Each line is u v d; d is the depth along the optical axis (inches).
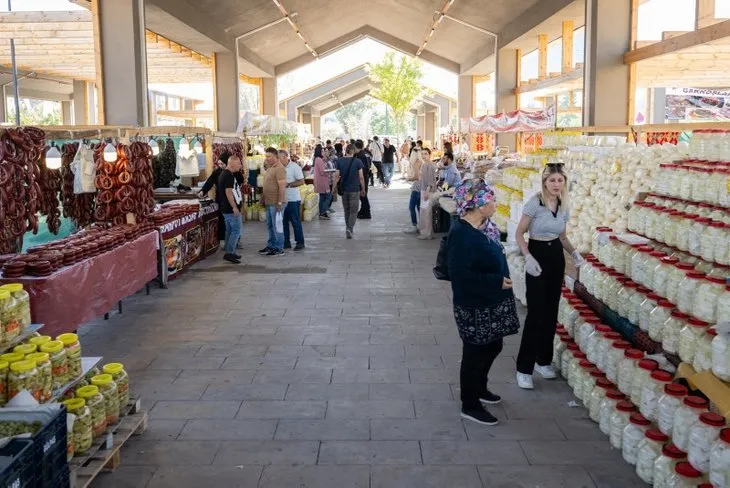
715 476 113.1
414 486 134.9
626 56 434.3
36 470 99.7
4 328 136.0
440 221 502.3
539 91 737.6
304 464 144.3
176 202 378.0
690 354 135.5
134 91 434.6
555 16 567.8
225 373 201.3
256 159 587.8
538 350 186.2
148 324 255.1
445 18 823.7
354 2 860.0
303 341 233.3
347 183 469.7
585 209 238.7
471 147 752.3
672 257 160.1
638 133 319.6
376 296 300.5
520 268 275.9
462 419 167.2
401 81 1524.4
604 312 187.6
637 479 137.3
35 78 820.0
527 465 143.4
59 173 282.7
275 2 670.5
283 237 413.1
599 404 162.4
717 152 163.8
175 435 158.6
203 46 690.8
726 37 309.3
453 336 238.7
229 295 302.7
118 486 135.5
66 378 141.9
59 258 205.2
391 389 187.8
